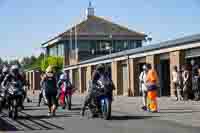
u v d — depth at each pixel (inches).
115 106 997.8
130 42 3100.4
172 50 1245.7
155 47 1333.7
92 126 608.1
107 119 696.4
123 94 1641.2
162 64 1357.0
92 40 2999.5
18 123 674.2
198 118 684.1
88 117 746.8
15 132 558.6
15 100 747.4
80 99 1435.8
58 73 1021.2
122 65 1654.8
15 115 743.7
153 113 786.8
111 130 557.3
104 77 711.1
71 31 2957.7
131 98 1354.6
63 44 2972.4
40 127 611.8
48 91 793.6
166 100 1126.4
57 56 3009.4
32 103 1223.5
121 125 612.4
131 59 1519.4
